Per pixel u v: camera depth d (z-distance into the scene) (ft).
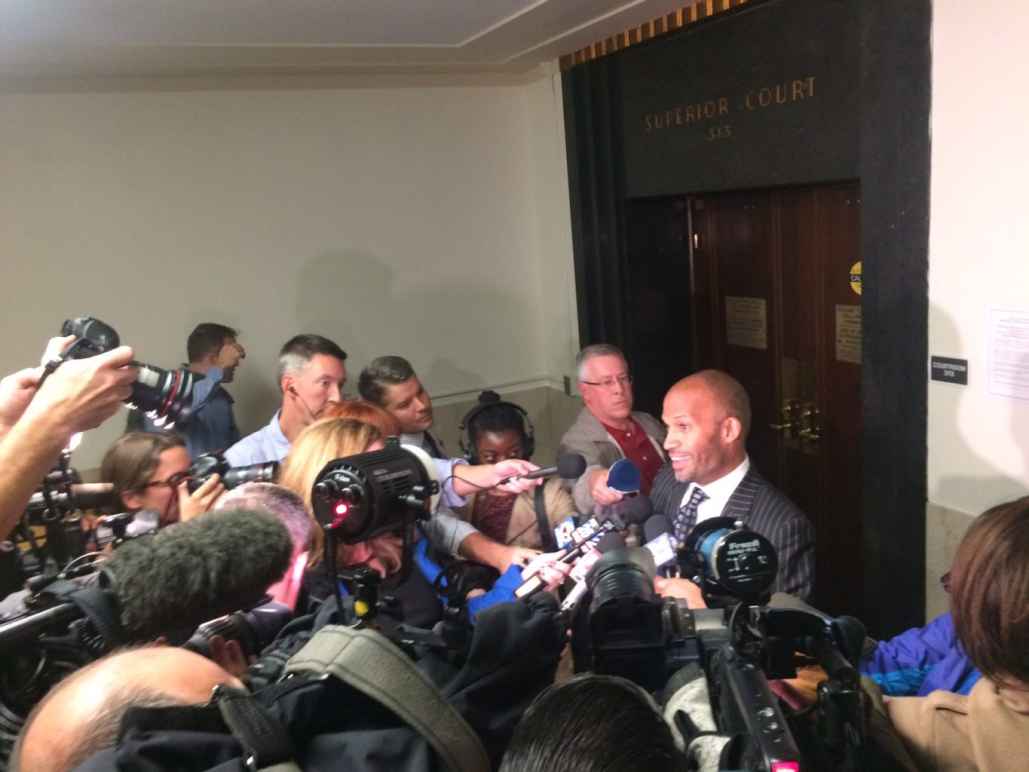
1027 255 6.82
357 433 4.79
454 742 2.53
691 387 6.23
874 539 8.73
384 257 13.44
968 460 7.62
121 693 2.44
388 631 3.09
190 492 5.50
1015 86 6.66
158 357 12.18
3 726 3.25
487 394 7.60
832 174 8.79
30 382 4.04
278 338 12.88
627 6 9.59
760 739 2.25
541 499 6.79
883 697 3.45
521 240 14.47
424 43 10.61
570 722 2.04
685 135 10.75
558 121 13.16
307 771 2.33
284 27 9.16
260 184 12.45
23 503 3.48
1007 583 2.74
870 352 8.41
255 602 3.39
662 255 12.54
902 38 7.47
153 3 7.84
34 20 8.19
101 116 11.41
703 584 3.22
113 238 11.69
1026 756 2.85
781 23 9.04
